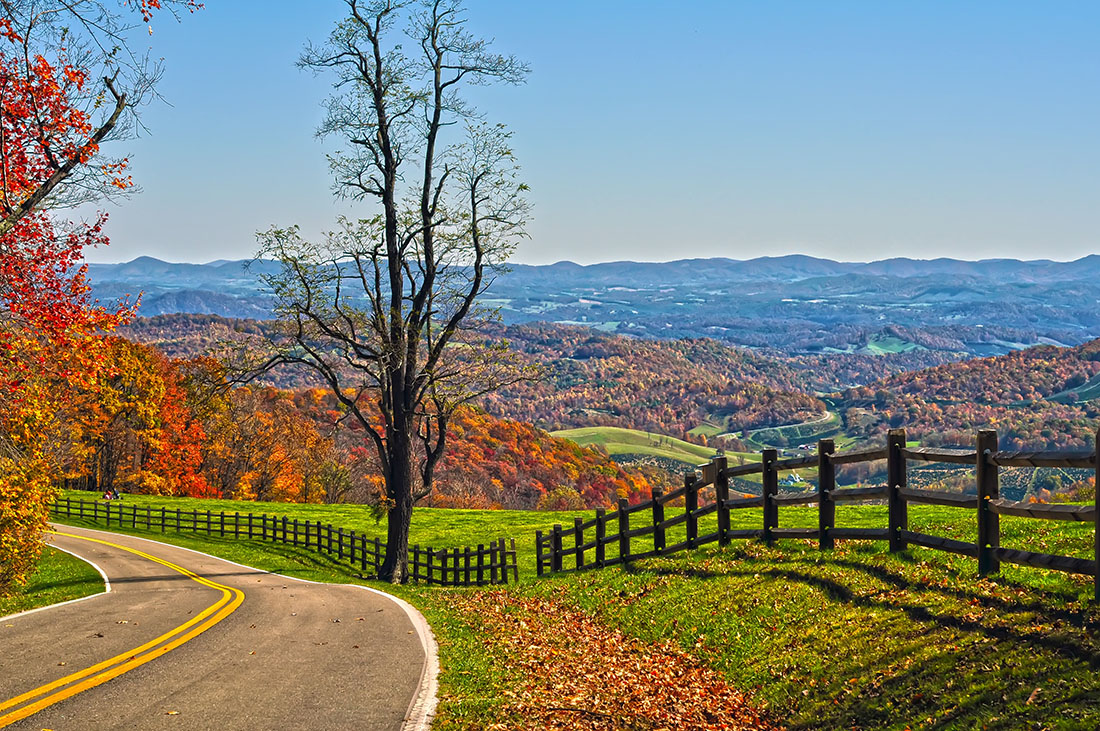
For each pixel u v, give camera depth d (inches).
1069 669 267.3
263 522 1533.0
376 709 314.5
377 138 1034.1
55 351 663.8
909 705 284.4
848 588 414.9
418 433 1061.1
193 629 493.7
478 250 1013.8
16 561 778.8
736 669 378.0
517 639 481.4
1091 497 678.5
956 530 511.8
